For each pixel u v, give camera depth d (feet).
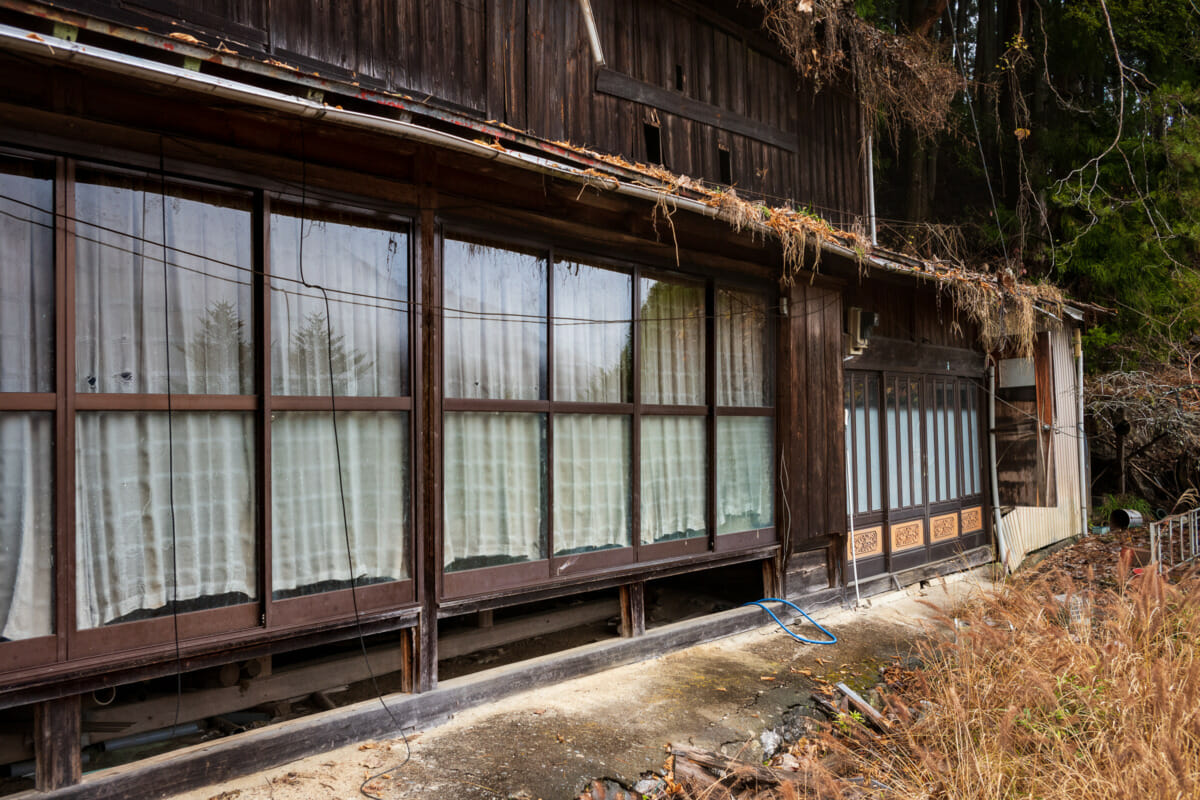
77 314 9.64
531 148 12.28
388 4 13.75
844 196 26.91
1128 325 45.24
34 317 9.32
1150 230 42.73
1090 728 12.84
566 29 17.30
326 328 12.01
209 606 10.70
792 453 20.80
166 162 10.14
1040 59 46.70
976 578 27.89
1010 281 25.70
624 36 18.88
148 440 10.23
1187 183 43.11
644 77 19.36
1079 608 17.38
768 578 20.83
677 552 18.01
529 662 14.80
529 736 12.60
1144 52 46.62
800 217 17.54
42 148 9.16
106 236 9.89
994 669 15.17
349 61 13.08
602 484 16.43
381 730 12.23
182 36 8.71
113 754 11.64
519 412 14.69
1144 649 14.94
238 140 10.86
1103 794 10.80
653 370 17.74
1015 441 30.83
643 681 15.62
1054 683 14.05
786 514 20.66
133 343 10.11
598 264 16.43
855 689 16.37
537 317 15.12
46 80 9.21
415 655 12.93
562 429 15.64
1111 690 13.29
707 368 19.01
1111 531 37.76
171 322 10.44
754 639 19.22
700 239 18.51
